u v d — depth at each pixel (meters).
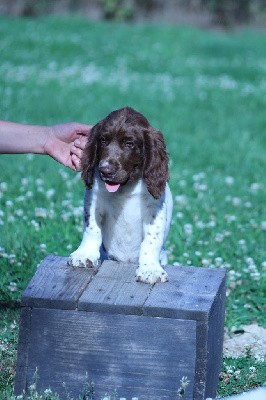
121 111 5.66
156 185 5.63
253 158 13.77
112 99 18.55
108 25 32.19
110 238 6.10
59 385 5.27
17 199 10.02
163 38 29.45
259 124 16.89
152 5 34.94
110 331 5.20
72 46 26.52
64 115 16.38
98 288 5.42
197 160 13.28
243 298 7.62
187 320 5.11
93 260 5.78
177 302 5.21
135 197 5.78
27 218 9.29
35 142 6.43
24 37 27.58
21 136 6.43
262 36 31.95
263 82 22.23
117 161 5.52
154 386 5.18
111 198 5.81
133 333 5.18
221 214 10.20
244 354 6.68
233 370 6.22
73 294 5.29
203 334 5.10
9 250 8.32
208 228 9.46
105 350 5.21
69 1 35.31
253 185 11.48
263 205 10.87
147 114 17.12
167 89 20.41
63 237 8.73
